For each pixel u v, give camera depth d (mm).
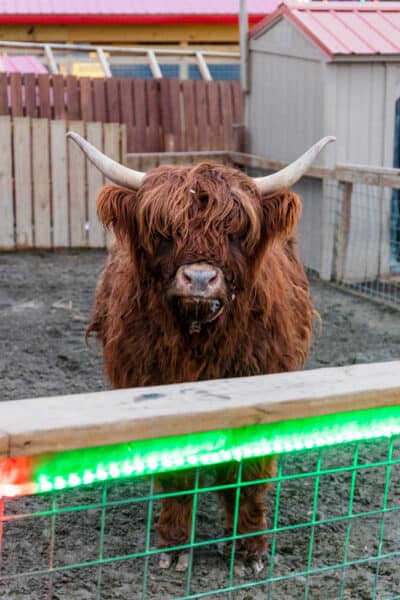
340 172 8961
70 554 3732
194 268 3172
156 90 11844
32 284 9109
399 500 4328
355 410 1977
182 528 3691
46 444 1676
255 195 3445
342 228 9156
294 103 9898
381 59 9164
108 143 10820
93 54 16969
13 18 16609
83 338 7191
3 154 10469
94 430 1712
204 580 3549
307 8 9719
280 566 3678
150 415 1760
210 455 1878
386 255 9461
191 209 3246
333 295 8852
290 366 3764
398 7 9992
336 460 4777
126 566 3639
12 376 6184
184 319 3367
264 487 3637
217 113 12031
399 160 10016
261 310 3580
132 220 3479
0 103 11461
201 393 1904
